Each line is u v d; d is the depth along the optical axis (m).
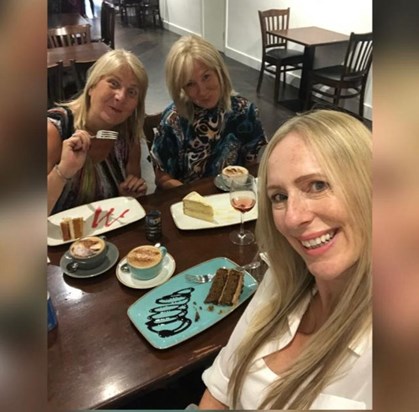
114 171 1.76
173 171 1.96
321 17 4.74
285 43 4.90
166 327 1.02
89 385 0.88
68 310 1.08
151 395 1.23
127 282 1.17
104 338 0.99
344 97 3.98
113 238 1.39
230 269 1.20
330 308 0.82
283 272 0.89
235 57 6.39
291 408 0.75
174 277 1.18
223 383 0.94
